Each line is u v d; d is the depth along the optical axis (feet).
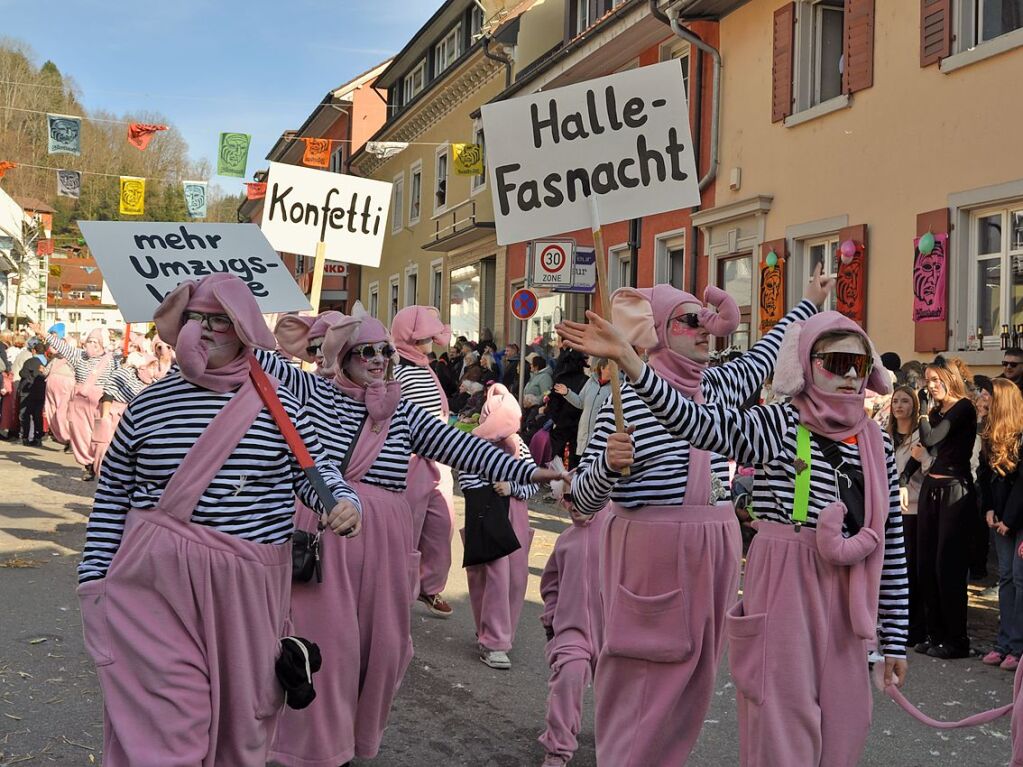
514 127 15.02
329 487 11.52
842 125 44.32
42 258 157.17
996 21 37.50
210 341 11.25
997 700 19.99
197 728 10.71
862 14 43.01
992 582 30.94
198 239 17.08
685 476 13.75
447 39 100.17
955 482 23.17
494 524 20.75
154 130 57.00
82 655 20.74
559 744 15.49
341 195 27.71
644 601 13.58
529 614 25.90
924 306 39.47
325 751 13.99
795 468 11.91
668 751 13.65
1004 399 22.43
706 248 54.03
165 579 10.82
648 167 14.83
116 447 11.23
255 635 11.22
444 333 23.91
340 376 14.83
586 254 46.32
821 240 46.50
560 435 43.93
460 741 16.88
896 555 12.38
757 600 12.01
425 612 25.70
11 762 15.25
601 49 60.80
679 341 14.96
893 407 24.66
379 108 127.24
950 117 38.68
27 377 67.77
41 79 124.36
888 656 12.35
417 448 15.03
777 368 12.28
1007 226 37.09
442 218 96.99
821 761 11.77
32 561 29.48
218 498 11.09
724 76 52.47
